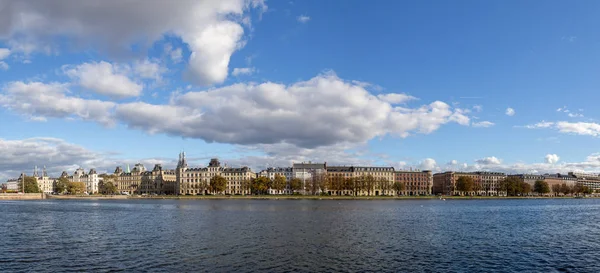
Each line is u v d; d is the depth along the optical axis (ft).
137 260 203.21
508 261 208.13
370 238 275.39
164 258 207.41
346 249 233.35
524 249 241.76
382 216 453.17
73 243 252.83
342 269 187.62
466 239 277.85
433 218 438.81
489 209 633.20
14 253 221.05
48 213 501.97
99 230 315.99
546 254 227.20
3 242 257.75
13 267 189.67
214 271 182.60
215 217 430.20
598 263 205.87
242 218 416.87
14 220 401.29
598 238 289.53
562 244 261.44
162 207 639.76
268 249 231.30
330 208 602.85
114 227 336.70
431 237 284.61
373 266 193.57
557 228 351.87
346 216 447.42
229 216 443.32
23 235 288.92
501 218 451.53
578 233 317.42
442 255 220.02
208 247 237.25
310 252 223.51
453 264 199.62
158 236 280.92
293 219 405.18
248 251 225.35
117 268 187.52
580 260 212.43
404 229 328.08
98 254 217.77
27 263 197.47
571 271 189.78
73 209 592.19
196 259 205.26
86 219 412.16
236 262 199.21
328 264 196.44
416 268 190.90
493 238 284.61
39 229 323.78
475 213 531.91
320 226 342.03
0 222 380.17
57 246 242.17
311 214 474.08
